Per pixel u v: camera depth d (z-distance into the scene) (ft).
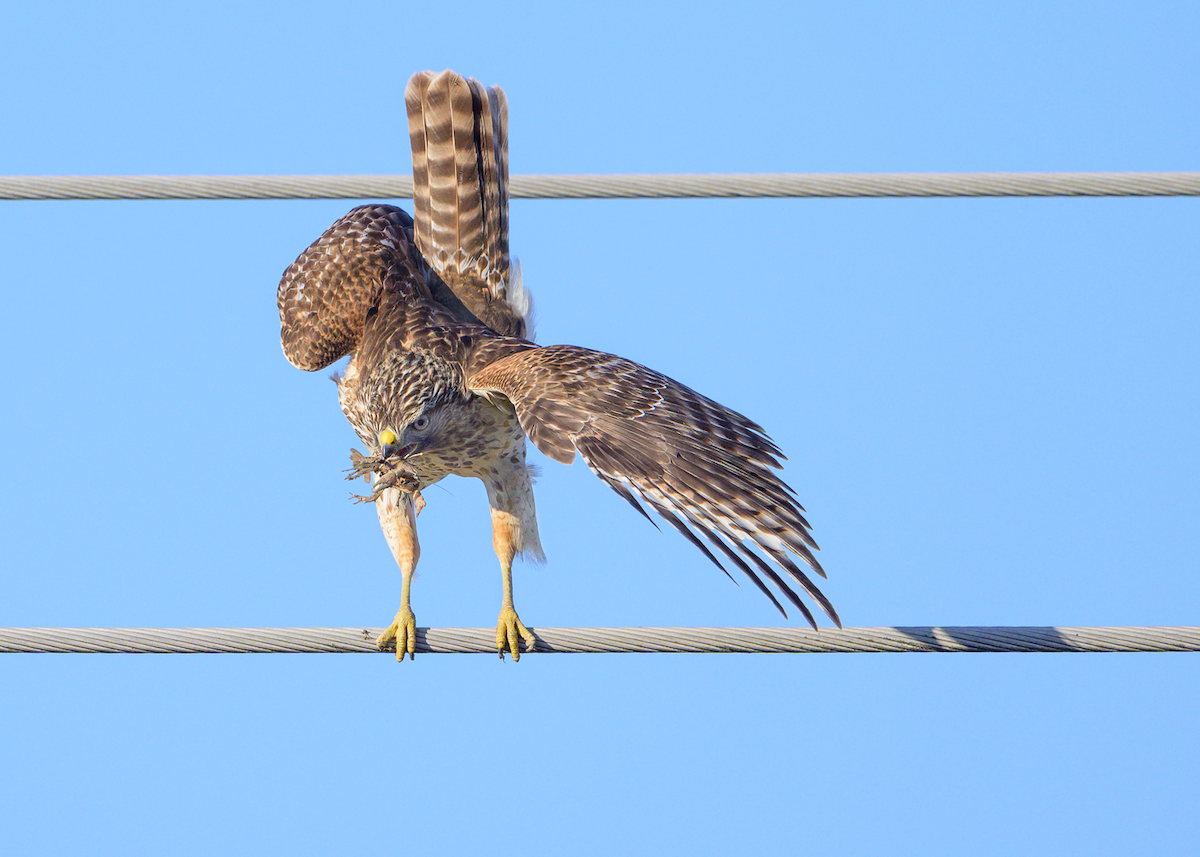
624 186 40.96
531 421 32.63
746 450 31.89
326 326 41.09
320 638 36.37
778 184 40.47
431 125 41.14
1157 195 39.75
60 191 40.98
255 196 41.32
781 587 29.14
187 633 35.22
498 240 41.83
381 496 38.45
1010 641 34.50
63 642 34.71
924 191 40.11
